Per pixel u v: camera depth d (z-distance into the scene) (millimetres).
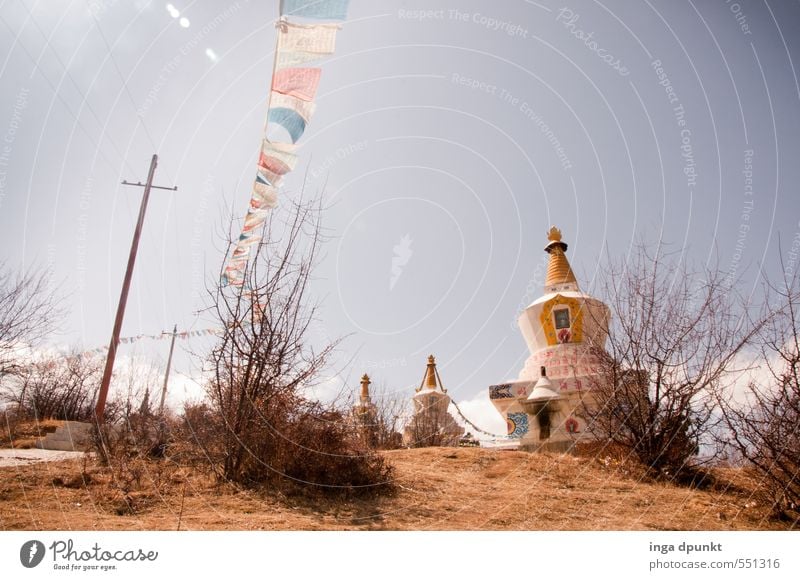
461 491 9352
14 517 6258
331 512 7453
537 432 16672
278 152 8062
